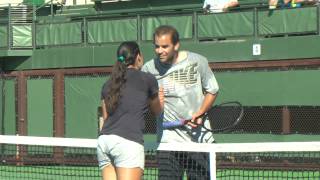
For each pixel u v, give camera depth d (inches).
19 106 631.8
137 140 214.2
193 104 240.2
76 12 761.0
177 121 240.8
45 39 631.8
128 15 598.9
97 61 598.9
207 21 568.4
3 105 637.9
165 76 240.7
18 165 522.9
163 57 234.5
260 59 543.5
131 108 215.0
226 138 548.4
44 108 622.8
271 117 542.3
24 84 631.8
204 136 245.4
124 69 218.5
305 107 530.9
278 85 537.3
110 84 217.6
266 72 540.7
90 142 262.5
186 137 243.6
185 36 577.0
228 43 553.6
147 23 591.5
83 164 488.4
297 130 534.0
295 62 532.1
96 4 758.5
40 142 272.7
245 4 615.5
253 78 545.0
